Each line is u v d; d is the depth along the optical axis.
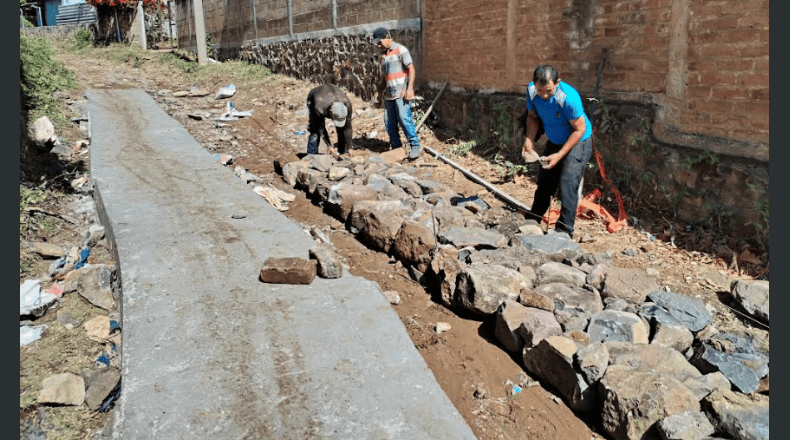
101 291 4.02
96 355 3.46
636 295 3.94
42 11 30.30
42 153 6.97
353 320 3.56
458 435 2.67
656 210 5.55
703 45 5.02
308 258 4.34
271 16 14.01
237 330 3.41
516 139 7.28
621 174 5.96
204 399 2.83
